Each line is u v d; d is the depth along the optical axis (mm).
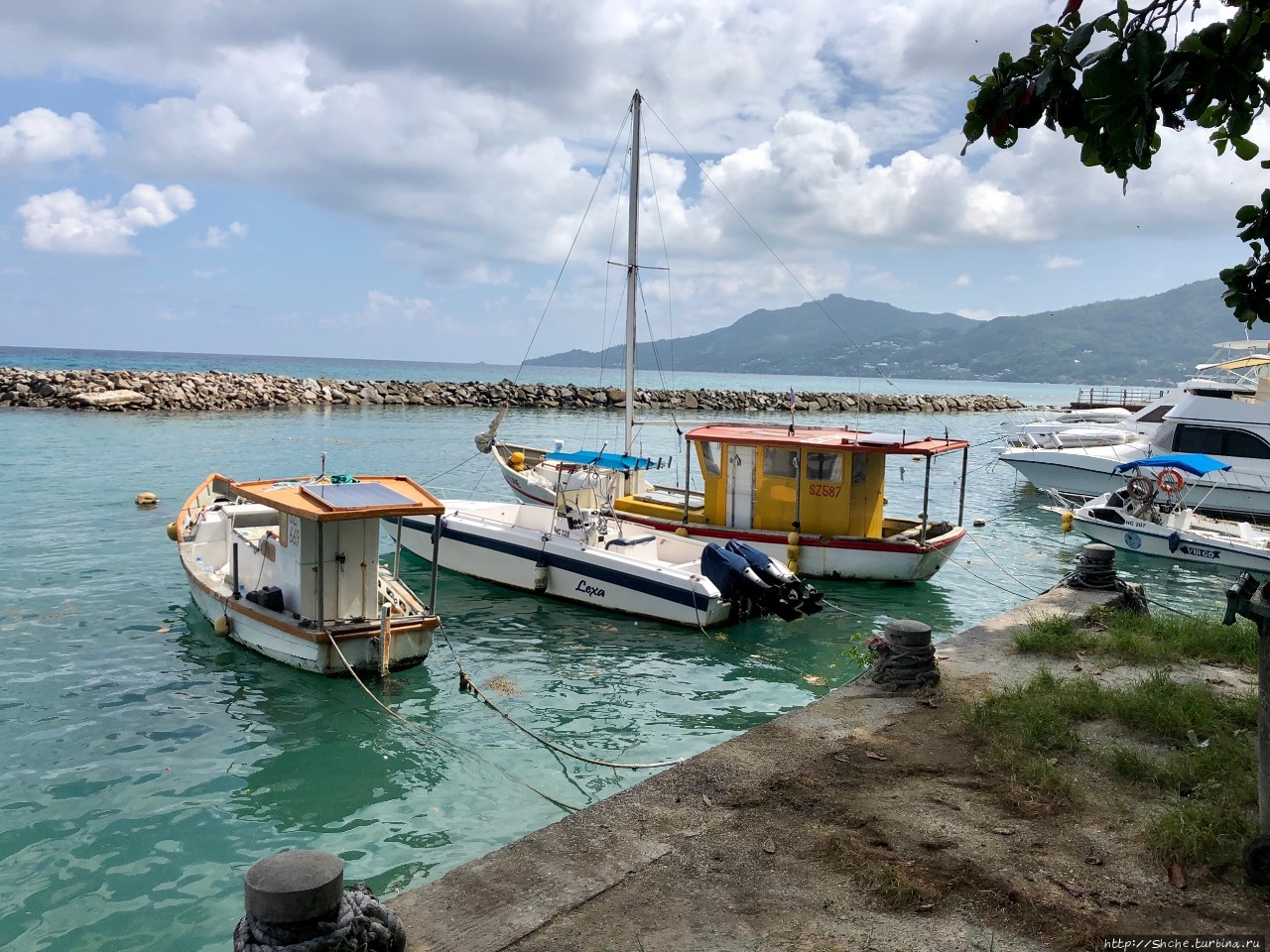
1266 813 3855
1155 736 5551
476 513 15398
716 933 3561
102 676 9578
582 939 3525
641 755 8117
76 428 33969
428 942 3516
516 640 11539
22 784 7195
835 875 4004
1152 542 17281
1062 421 37750
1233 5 3195
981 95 3596
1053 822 4500
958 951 3447
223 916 5523
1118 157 3336
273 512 12008
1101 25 3082
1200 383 21672
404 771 7680
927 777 5027
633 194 19500
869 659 8383
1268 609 3707
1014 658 7242
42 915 5492
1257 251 4438
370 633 9602
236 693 9242
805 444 14625
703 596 11812
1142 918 3664
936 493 27375
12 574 13516
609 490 16172
